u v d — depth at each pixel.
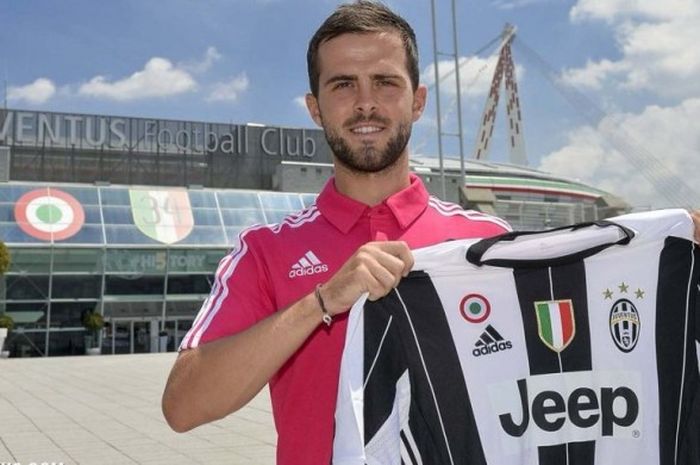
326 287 2.27
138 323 33.31
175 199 35.66
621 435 2.50
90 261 32.41
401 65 2.64
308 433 2.51
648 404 2.52
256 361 2.26
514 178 81.06
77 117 40.09
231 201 36.69
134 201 34.75
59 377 19.16
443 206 2.94
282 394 2.59
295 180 41.25
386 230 2.70
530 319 2.51
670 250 2.60
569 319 2.53
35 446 9.03
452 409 2.36
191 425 2.43
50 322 31.81
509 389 2.43
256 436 9.38
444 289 2.46
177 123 42.06
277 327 2.26
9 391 15.71
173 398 2.40
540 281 2.54
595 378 2.51
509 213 41.81
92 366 23.23
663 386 2.52
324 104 2.66
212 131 42.72
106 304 32.66
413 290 2.42
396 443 2.25
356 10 2.64
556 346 2.51
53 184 34.31
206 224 35.03
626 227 2.59
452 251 2.45
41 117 39.41
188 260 34.03
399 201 2.73
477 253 2.45
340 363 2.43
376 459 2.21
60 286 32.09
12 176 38.44
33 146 39.03
